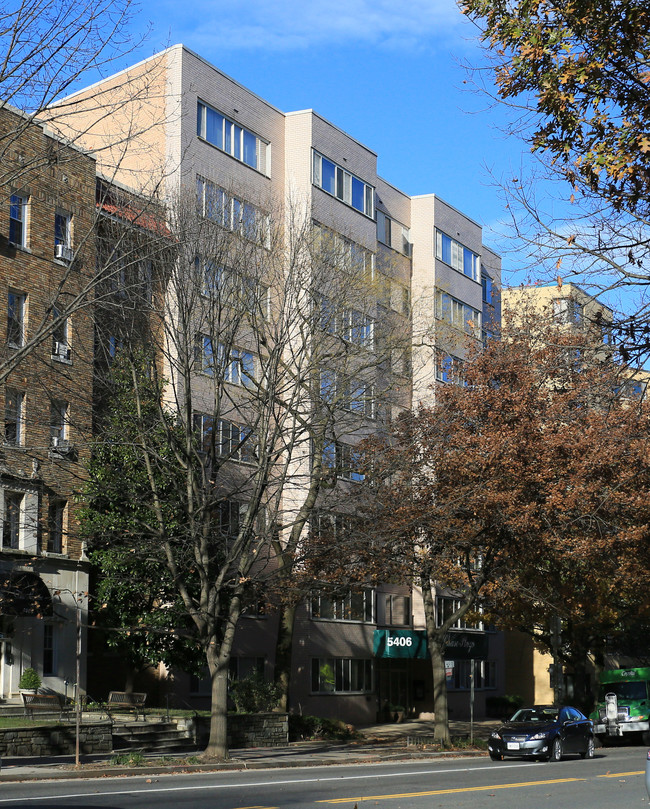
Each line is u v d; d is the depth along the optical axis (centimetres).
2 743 2378
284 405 2886
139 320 2812
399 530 3034
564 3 1283
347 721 4500
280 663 3638
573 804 1698
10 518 2962
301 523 3072
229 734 3112
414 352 3816
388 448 3338
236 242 2978
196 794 1777
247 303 2795
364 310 3303
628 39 1247
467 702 5519
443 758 3094
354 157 4728
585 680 5078
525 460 3109
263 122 4328
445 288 5094
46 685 3014
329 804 1631
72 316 2853
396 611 4931
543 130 1312
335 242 3359
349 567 3188
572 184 1316
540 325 2402
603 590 3969
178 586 2655
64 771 2159
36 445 2948
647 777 1310
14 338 2978
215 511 3033
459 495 3102
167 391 3356
